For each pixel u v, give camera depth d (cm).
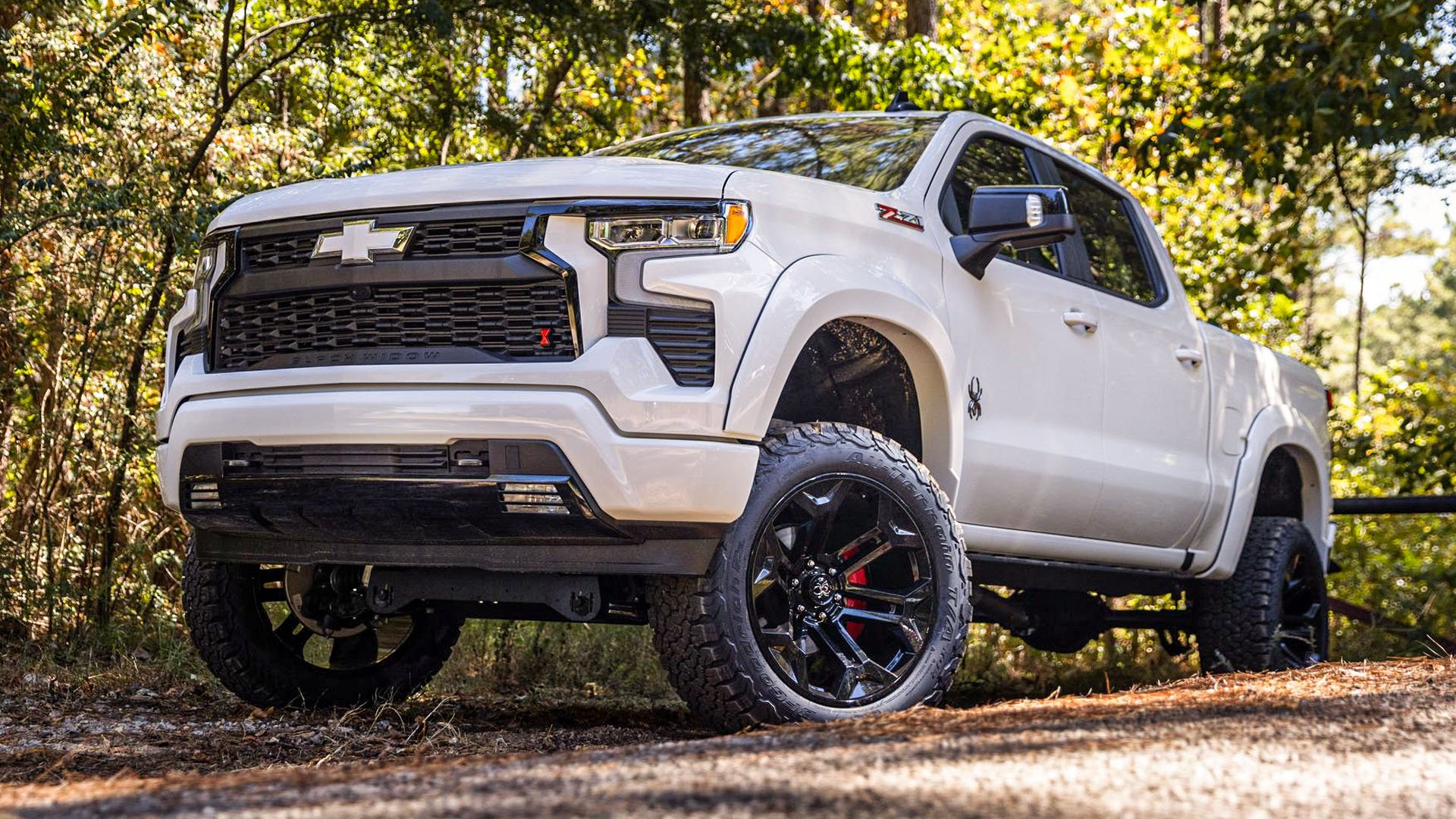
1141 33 1355
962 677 727
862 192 389
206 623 421
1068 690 711
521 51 1087
